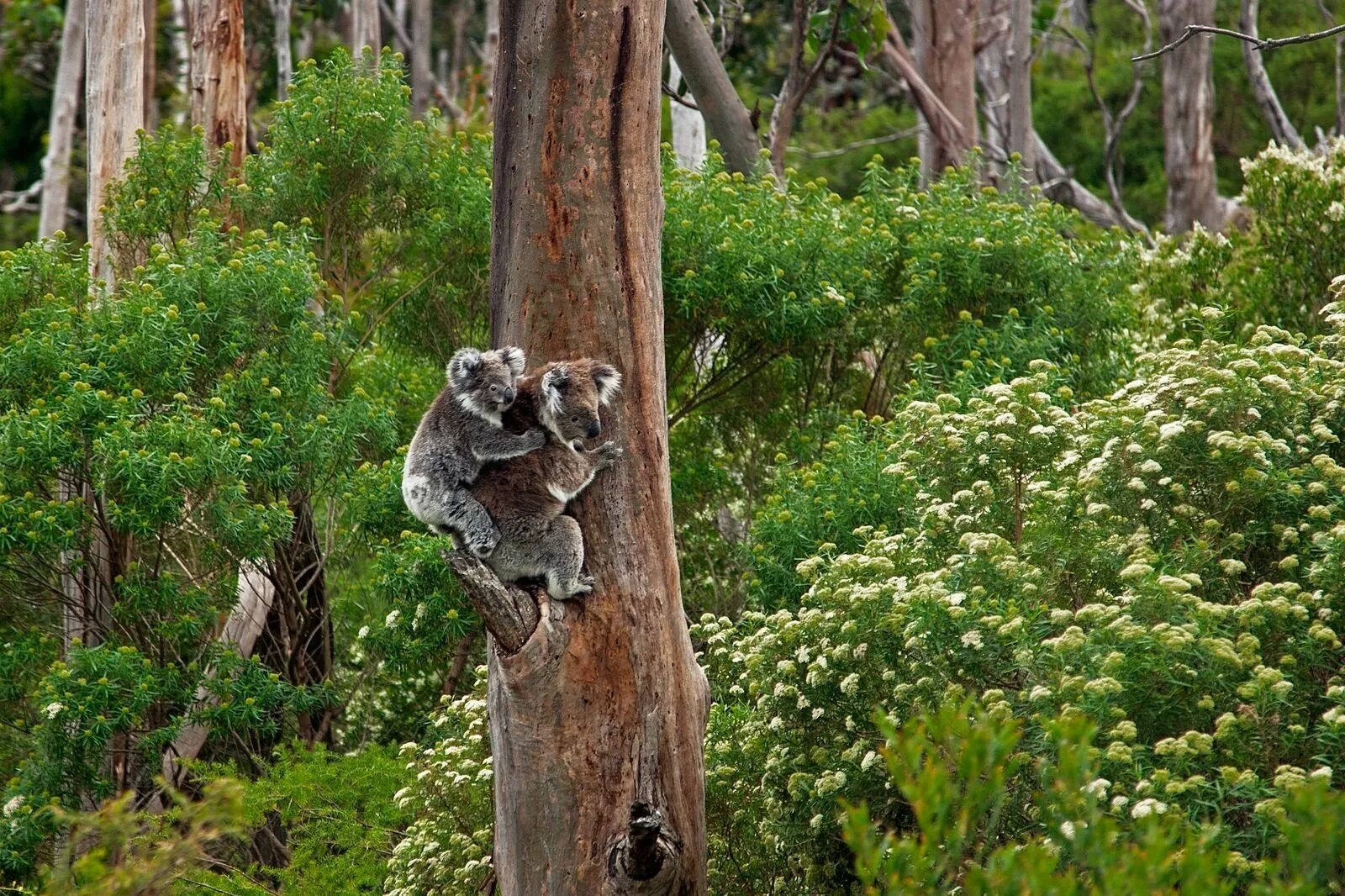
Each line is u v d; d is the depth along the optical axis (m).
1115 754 7.22
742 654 10.95
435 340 18.81
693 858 9.52
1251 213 18.30
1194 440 9.54
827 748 10.00
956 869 7.22
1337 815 5.71
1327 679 8.43
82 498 14.66
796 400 18.19
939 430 10.91
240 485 13.88
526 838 9.41
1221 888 5.52
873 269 16.94
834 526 13.32
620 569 9.26
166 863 7.04
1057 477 10.40
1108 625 7.92
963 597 8.80
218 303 14.87
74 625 15.66
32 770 13.96
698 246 16.39
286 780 13.02
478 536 8.94
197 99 20.11
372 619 16.56
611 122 9.39
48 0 36.81
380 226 18.73
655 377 9.54
